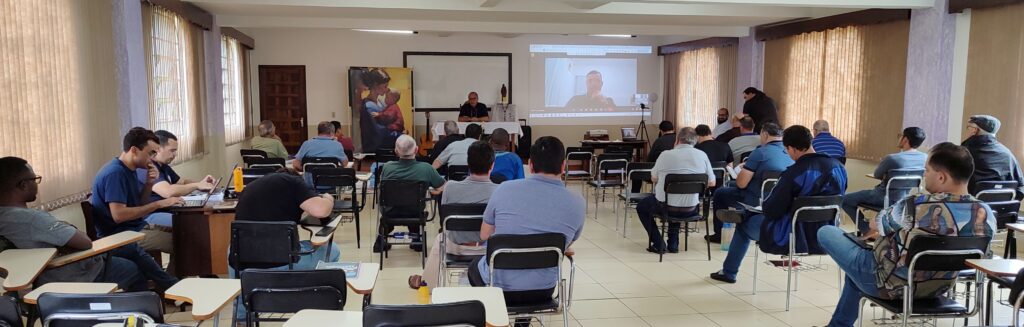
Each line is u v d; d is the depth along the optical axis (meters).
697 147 6.59
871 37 7.84
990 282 3.09
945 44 6.59
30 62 4.11
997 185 4.89
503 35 12.30
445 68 12.59
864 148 8.03
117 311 2.17
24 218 3.00
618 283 4.80
